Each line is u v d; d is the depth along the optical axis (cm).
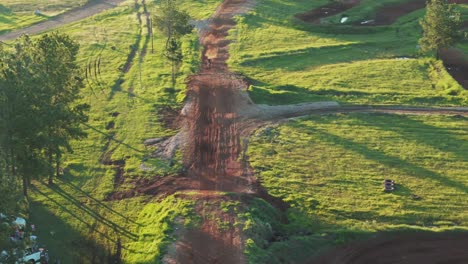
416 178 5450
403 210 4969
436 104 7012
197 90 7412
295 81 7738
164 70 8162
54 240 4572
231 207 4762
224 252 4206
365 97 7225
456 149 5947
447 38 7969
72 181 5462
